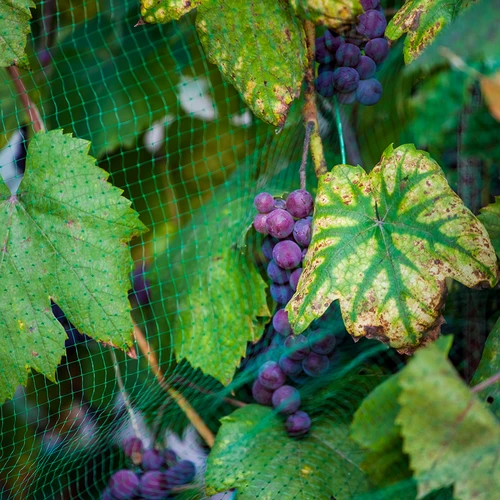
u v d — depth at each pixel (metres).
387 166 0.90
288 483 0.91
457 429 0.79
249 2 0.91
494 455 0.79
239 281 0.97
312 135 0.93
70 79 1.02
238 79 0.92
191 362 0.97
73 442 0.97
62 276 0.94
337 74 0.92
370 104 0.93
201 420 0.97
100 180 0.94
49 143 0.94
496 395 0.85
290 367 0.93
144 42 1.02
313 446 0.92
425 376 0.79
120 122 1.03
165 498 0.94
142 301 0.99
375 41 0.92
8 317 0.94
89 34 1.02
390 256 0.89
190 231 1.00
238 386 0.97
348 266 0.89
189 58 1.02
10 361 0.94
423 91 0.93
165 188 1.02
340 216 0.90
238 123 1.02
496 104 0.84
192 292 0.98
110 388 0.97
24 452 0.97
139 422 0.97
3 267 0.94
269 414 0.94
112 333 0.93
